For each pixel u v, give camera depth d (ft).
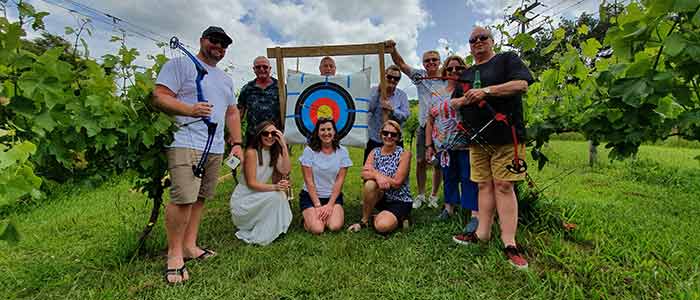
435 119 11.56
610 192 15.98
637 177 19.13
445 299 7.07
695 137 6.38
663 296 6.90
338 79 13.01
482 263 8.45
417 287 7.55
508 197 8.45
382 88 12.69
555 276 7.55
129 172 8.98
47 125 6.07
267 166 10.98
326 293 7.43
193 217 9.12
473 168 9.27
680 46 5.12
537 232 10.16
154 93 7.76
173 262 8.06
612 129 7.46
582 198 14.74
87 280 7.95
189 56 8.08
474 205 10.60
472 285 7.56
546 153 27.32
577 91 10.07
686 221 11.53
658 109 6.65
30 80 5.75
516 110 8.23
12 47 5.41
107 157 8.29
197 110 7.58
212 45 8.39
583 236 9.75
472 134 8.77
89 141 7.39
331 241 10.16
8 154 4.18
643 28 5.71
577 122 9.38
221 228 11.46
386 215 10.80
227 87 8.98
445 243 9.75
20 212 13.03
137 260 8.94
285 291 7.38
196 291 7.49
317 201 11.53
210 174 8.80
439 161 11.60
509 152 8.27
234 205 10.61
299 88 13.12
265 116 13.91
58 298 7.32
